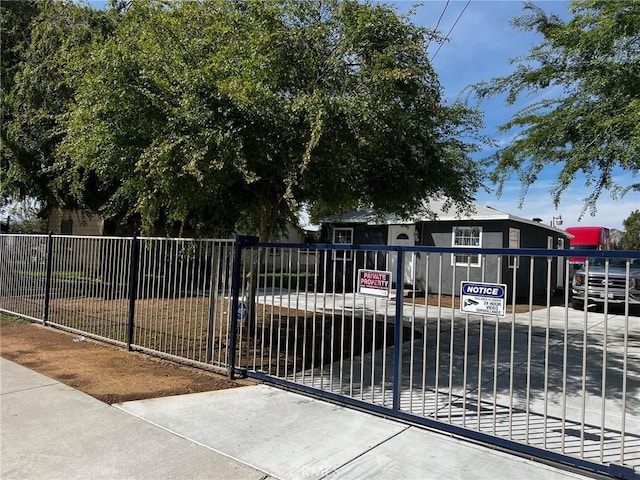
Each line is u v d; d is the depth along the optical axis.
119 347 7.28
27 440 3.90
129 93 5.43
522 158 7.81
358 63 6.15
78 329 8.22
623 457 3.41
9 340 7.69
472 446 3.95
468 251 4.18
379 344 8.10
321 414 4.62
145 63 5.66
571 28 6.71
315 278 5.38
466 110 7.98
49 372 5.88
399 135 6.44
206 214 7.71
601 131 6.52
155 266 7.04
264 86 5.83
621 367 6.98
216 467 3.48
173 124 5.53
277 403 4.92
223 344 7.26
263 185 6.98
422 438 4.09
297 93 6.14
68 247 8.59
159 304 6.98
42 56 10.10
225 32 6.26
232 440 3.96
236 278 5.83
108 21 10.44
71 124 6.21
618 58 6.56
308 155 5.31
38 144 11.00
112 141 6.03
